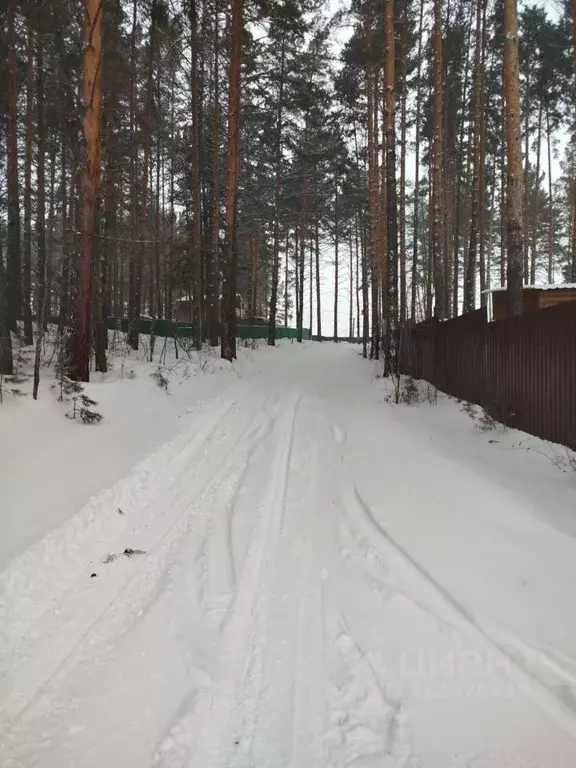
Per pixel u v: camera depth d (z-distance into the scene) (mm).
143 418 8930
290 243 38219
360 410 11453
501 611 3594
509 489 6016
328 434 9086
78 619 3611
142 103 18812
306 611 3674
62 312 11211
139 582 4113
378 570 4238
